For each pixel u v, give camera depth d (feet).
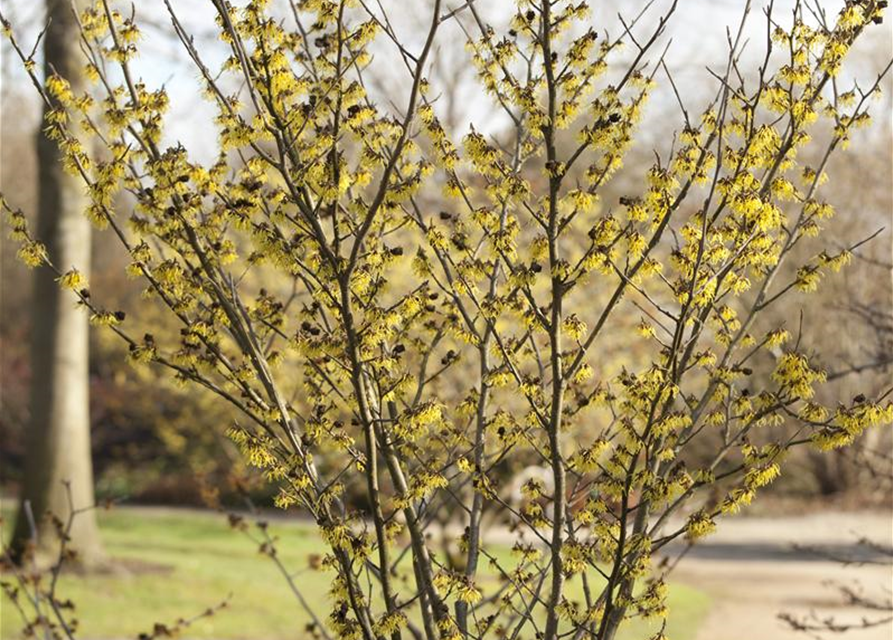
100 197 11.33
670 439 11.60
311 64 11.93
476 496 12.45
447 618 11.09
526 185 11.14
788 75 11.32
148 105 11.71
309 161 11.06
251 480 19.58
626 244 11.03
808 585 49.44
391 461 11.49
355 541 10.87
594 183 11.16
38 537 43.06
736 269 11.32
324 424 11.39
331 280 11.05
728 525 74.28
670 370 11.00
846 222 66.18
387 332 11.10
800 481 86.22
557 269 10.67
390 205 11.50
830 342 58.95
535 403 11.59
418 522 11.50
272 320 12.46
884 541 63.87
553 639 11.03
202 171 11.51
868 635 37.19
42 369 44.24
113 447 97.40
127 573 42.63
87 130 11.88
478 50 11.57
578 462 11.13
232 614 38.34
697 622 39.63
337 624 11.03
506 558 38.83
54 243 43.98
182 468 92.73
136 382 85.61
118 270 96.94
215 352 11.64
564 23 11.51
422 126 11.82
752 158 11.16
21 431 100.48
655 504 10.89
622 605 11.08
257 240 10.89
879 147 67.00
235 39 10.73
